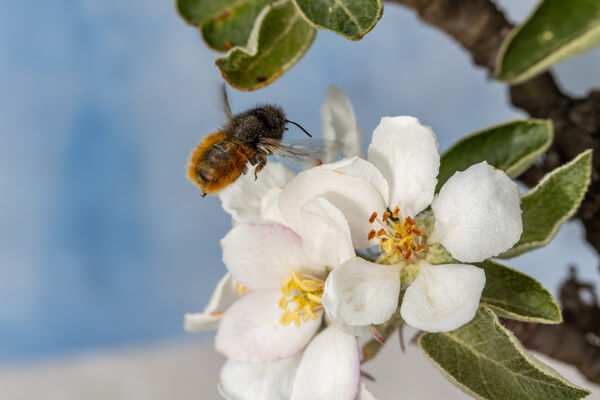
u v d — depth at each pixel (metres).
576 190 0.21
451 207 0.19
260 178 0.22
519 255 0.21
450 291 0.19
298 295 0.20
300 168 0.22
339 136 0.22
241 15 0.22
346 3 0.19
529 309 0.20
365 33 0.19
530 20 0.23
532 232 0.21
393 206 0.20
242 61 0.21
